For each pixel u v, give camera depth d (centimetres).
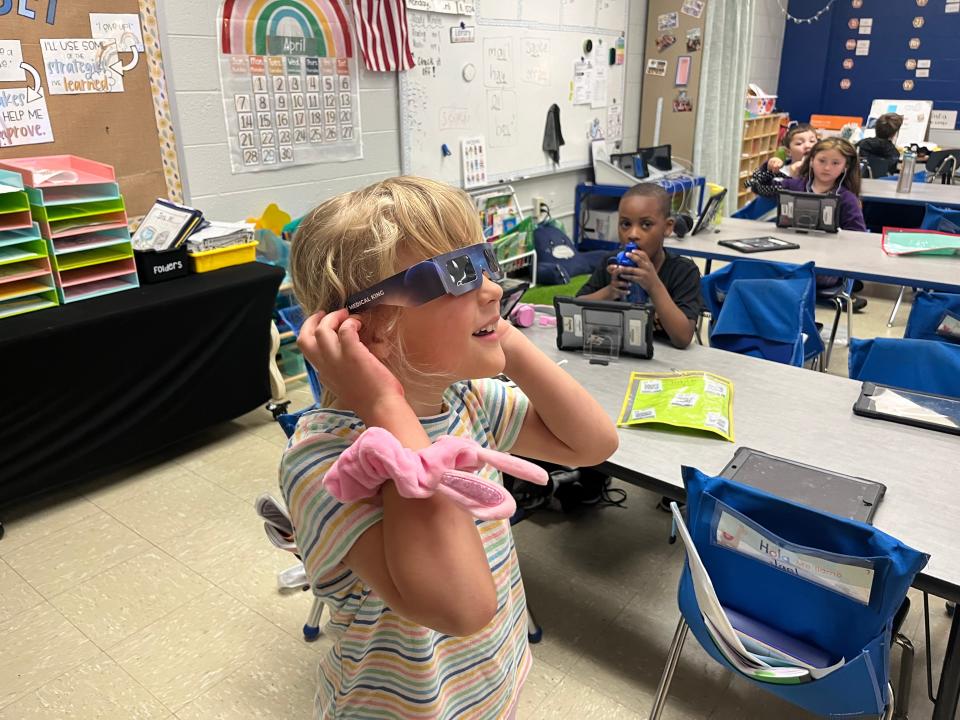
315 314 69
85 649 190
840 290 358
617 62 587
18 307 241
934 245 332
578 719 166
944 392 194
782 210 384
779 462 149
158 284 271
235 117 326
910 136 775
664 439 163
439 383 71
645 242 236
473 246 69
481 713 86
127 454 263
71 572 220
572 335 214
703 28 582
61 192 248
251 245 299
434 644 78
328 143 370
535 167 525
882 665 117
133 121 290
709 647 135
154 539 236
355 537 65
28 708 172
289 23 338
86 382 243
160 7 289
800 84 879
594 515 248
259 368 305
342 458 58
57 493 263
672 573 218
